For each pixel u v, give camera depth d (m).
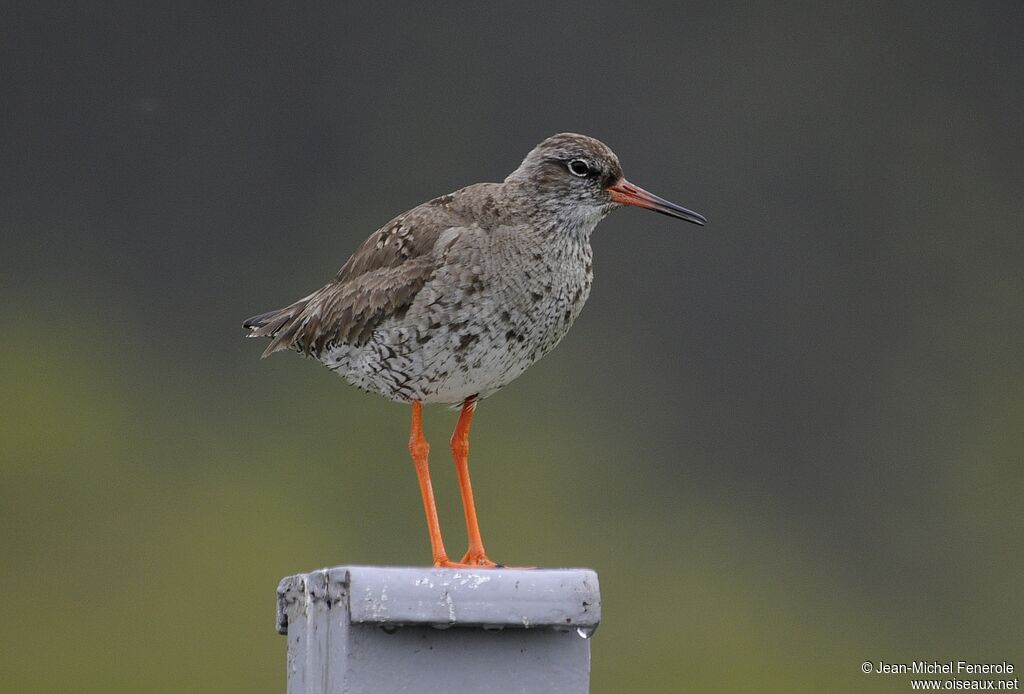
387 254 8.36
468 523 8.29
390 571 5.49
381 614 5.44
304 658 6.03
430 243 8.20
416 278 8.08
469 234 8.12
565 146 8.49
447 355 8.11
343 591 5.57
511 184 8.46
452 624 5.52
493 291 8.07
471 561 8.13
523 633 5.66
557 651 5.67
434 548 8.01
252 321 9.38
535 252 8.23
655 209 8.64
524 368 8.41
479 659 5.63
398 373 8.25
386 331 8.15
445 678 5.61
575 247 8.52
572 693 5.66
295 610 6.20
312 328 8.59
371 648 5.56
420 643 5.60
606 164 8.55
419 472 8.23
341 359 8.49
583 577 5.59
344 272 8.66
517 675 5.64
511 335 8.16
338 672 5.60
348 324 8.30
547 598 5.55
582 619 5.56
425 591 5.48
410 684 5.58
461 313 8.05
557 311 8.36
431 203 8.48
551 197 8.41
